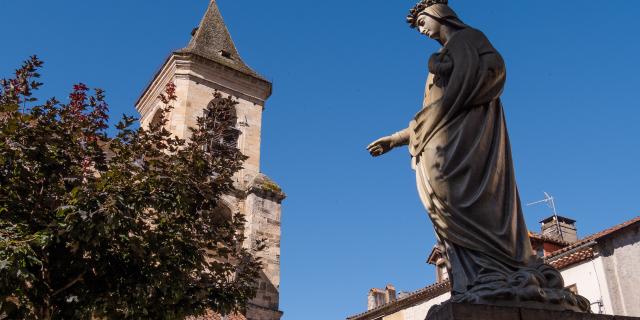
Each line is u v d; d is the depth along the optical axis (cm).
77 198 1291
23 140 1370
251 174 4116
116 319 1331
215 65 4366
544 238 2856
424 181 553
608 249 2370
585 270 2422
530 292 464
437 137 552
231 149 1750
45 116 1455
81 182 1402
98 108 1588
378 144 625
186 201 1495
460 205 521
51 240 1217
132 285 1323
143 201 1426
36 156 1355
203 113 4175
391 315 3256
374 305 3731
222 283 1614
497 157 544
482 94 557
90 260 1319
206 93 4281
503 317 443
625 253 2308
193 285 1502
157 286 1326
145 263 1365
